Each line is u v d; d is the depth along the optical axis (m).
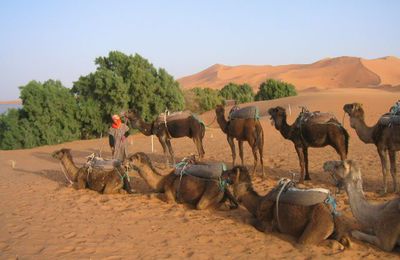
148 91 31.59
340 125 10.62
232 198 9.06
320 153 16.61
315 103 37.78
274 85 57.06
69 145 27.53
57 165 17.77
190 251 6.73
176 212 8.88
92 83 31.80
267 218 7.55
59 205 9.81
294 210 7.02
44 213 9.13
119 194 10.72
